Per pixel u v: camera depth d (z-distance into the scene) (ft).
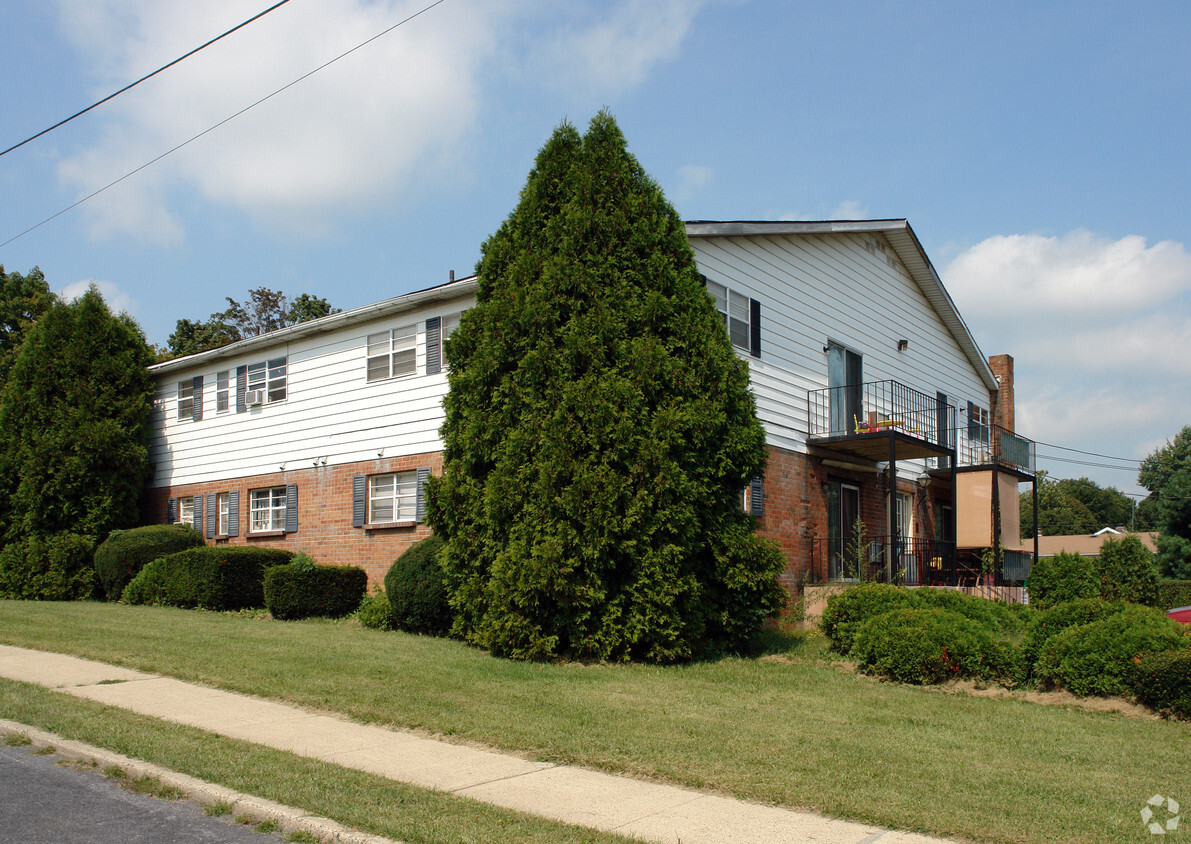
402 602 47.03
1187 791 21.17
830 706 30.86
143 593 63.46
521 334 42.04
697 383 41.63
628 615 39.47
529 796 19.92
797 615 53.26
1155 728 28.55
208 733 24.94
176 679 33.12
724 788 20.53
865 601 42.86
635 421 40.14
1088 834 17.79
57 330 74.69
